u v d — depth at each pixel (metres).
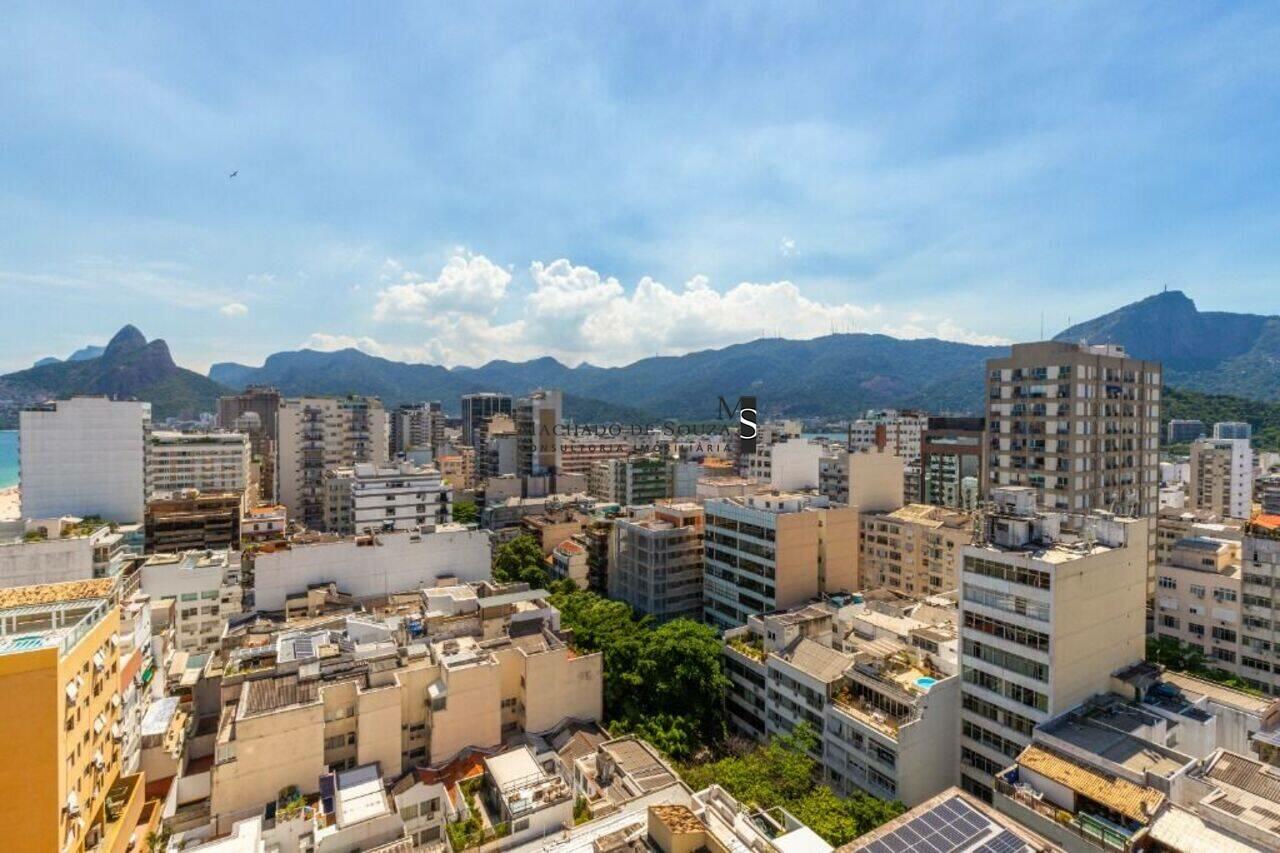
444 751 56.97
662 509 109.62
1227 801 36.62
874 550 105.81
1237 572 76.88
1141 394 104.62
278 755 51.19
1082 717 48.91
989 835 33.19
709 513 97.56
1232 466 156.38
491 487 186.88
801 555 86.38
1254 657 73.25
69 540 76.88
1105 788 40.81
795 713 63.62
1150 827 35.44
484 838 41.75
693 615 103.62
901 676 58.72
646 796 47.00
